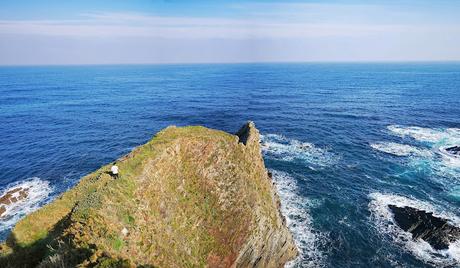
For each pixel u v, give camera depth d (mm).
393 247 31422
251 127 34469
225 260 24078
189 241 22531
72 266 13492
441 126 73562
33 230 19062
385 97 118312
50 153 56812
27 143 62500
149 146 26031
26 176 47062
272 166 50219
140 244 17969
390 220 35594
